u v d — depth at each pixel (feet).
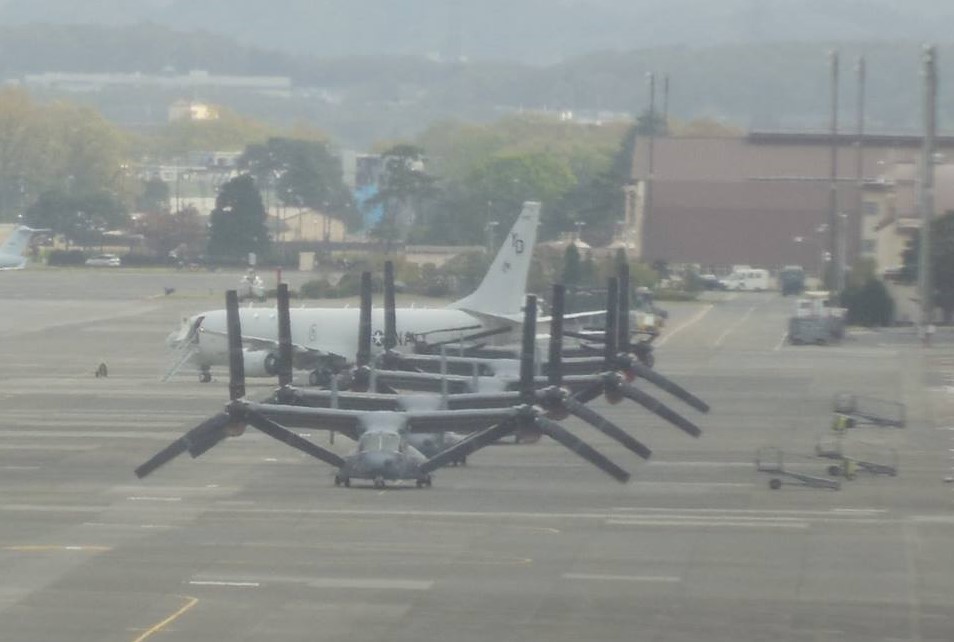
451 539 563.89
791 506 630.33
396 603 475.72
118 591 489.67
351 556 536.83
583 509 622.13
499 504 631.15
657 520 599.98
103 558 534.37
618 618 459.32
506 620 457.27
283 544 555.28
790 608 470.39
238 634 442.91
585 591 490.08
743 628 449.48
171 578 506.07
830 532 578.25
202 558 534.37
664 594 486.38
